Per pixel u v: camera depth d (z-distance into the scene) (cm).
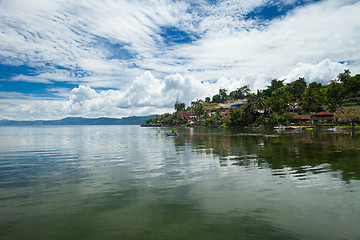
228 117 15725
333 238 812
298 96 16112
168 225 926
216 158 2584
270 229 880
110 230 891
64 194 1350
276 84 18762
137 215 1030
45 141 5831
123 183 1571
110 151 3450
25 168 2147
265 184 1485
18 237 848
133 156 2867
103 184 1555
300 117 12150
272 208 1087
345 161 2264
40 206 1159
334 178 1616
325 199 1200
